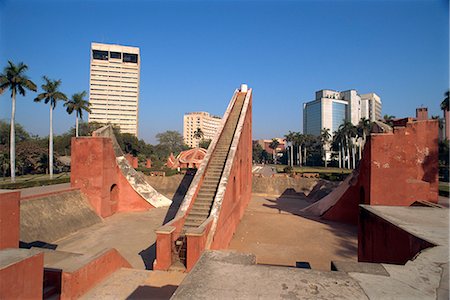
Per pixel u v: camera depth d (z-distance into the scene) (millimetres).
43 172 39938
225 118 18125
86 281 6746
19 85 24484
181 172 28047
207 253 3693
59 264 6750
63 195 15250
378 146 11891
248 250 11156
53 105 28953
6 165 31750
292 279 3021
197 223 9977
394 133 11867
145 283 7172
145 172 28891
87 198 16578
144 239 13062
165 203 20094
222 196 10773
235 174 13703
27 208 12703
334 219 15969
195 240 7867
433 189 12016
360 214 7707
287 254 10750
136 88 79375
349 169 55156
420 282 3135
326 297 2689
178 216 9828
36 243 11695
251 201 22000
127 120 78500
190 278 3016
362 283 3014
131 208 18859
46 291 6293
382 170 11836
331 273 3184
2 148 34562
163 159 63750
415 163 11766
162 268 8109
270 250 11172
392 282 3094
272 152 114812
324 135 66312
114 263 8047
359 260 7715
